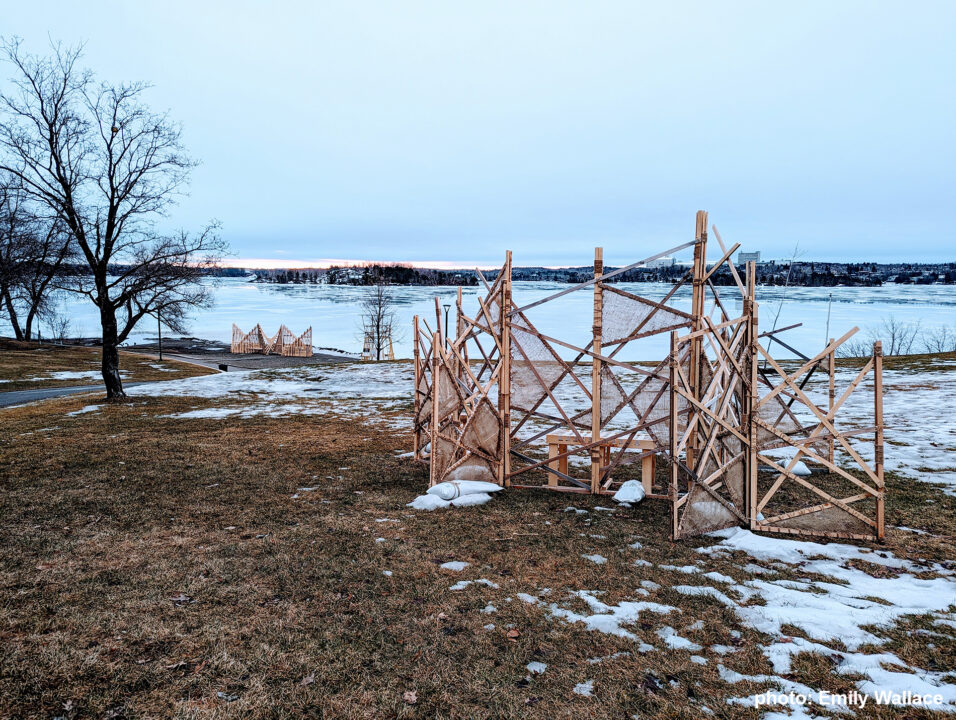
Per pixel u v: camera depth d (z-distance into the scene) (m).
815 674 4.00
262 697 3.78
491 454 9.32
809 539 6.88
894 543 6.62
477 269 10.20
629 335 8.83
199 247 21.66
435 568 5.95
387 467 10.59
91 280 22.30
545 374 9.46
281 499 8.51
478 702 3.75
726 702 3.72
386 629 4.68
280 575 5.73
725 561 6.16
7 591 5.32
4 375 34.59
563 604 5.13
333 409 18.92
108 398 21.22
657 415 8.65
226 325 105.94
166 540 6.76
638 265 8.55
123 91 19.81
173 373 43.09
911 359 30.08
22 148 19.16
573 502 8.45
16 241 21.72
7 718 3.52
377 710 3.67
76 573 5.75
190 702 3.72
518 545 6.62
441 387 9.34
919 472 9.55
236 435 14.05
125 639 4.48
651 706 3.70
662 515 7.81
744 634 4.58
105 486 9.23
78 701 3.71
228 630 4.63
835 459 10.66
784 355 55.81
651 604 5.11
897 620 4.77
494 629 4.68
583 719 3.58
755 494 7.25
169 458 11.36
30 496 8.63
